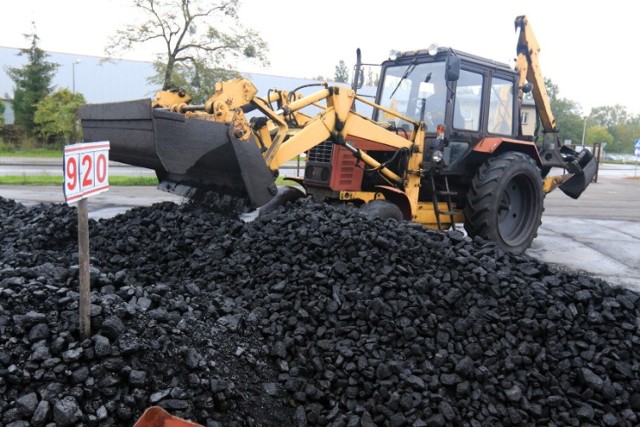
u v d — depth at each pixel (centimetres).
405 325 377
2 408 250
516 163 729
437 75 716
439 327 382
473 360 366
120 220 600
